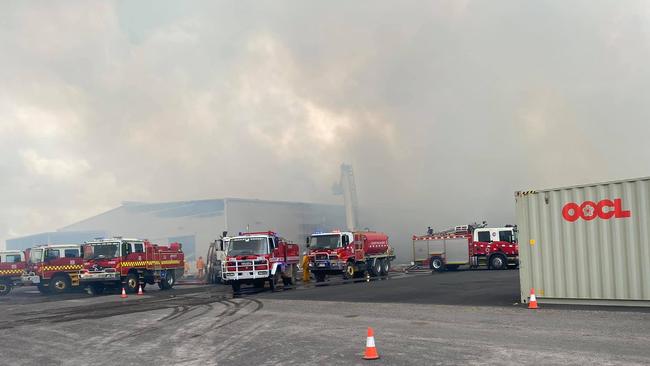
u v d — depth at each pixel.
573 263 14.61
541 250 15.15
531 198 15.41
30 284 31.09
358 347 9.90
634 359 7.94
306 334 11.72
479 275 30.75
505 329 11.07
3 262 32.41
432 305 16.08
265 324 13.70
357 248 31.73
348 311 15.67
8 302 25.67
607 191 14.21
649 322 11.30
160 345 11.37
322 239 31.17
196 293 26.98
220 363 9.22
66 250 31.20
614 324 11.16
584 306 14.22
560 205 14.91
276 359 9.26
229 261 25.72
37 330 14.71
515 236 36.88
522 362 8.05
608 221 14.14
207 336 12.23
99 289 29.34
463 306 15.38
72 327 14.98
